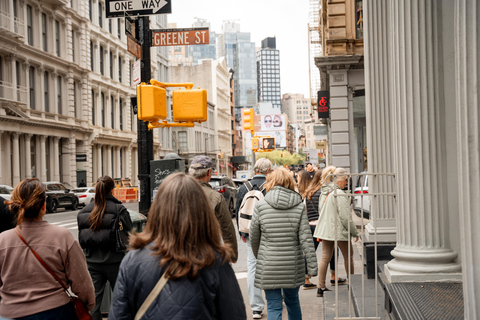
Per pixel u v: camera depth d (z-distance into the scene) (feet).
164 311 6.93
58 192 94.17
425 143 16.05
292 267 16.12
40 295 11.37
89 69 144.87
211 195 16.52
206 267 7.25
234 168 363.97
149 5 22.79
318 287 23.45
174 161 21.67
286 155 424.46
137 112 22.11
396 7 16.42
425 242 16.11
